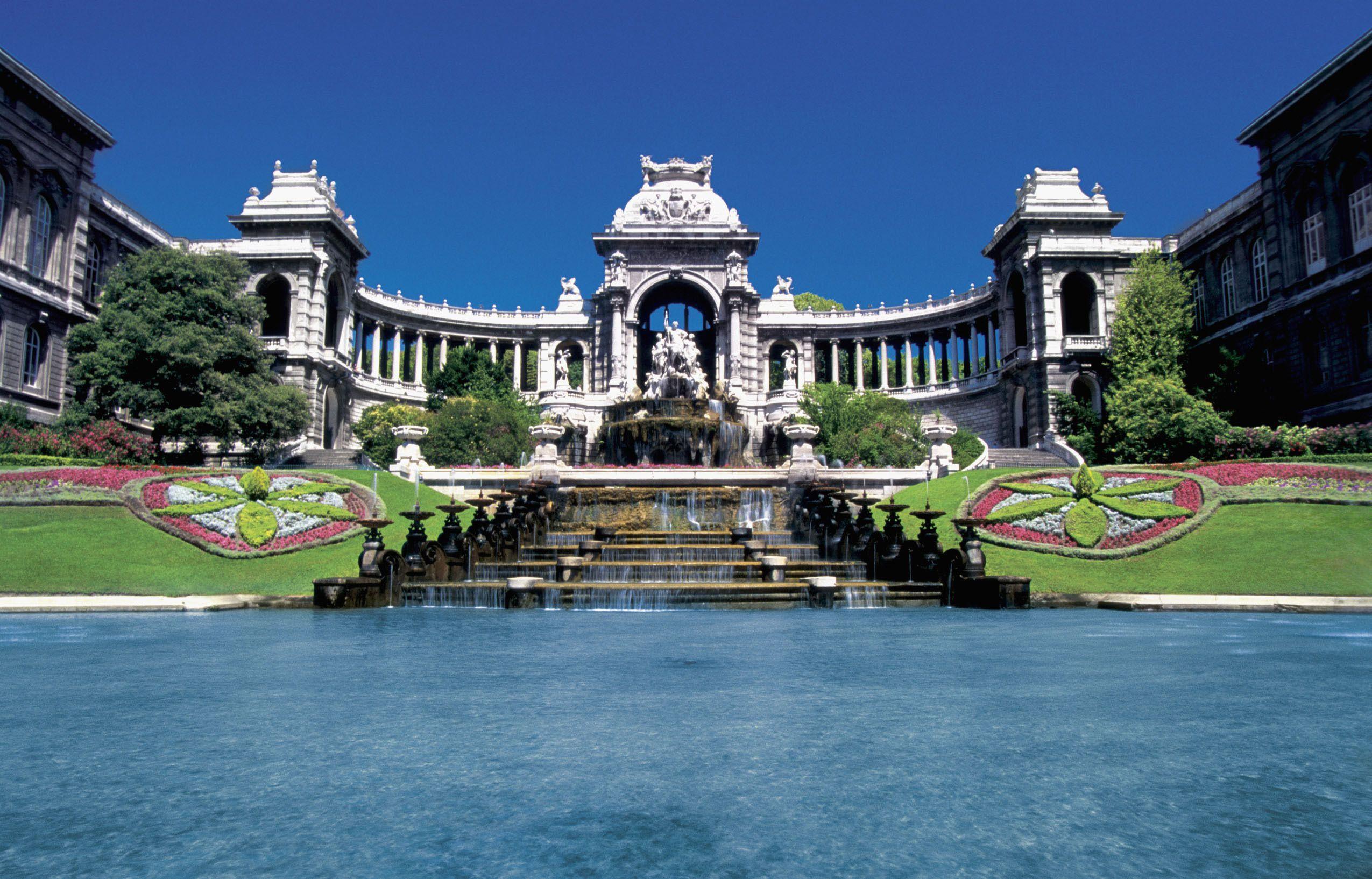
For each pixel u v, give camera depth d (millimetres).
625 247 78438
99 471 34875
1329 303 52062
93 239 59938
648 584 22766
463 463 54969
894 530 26281
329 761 6266
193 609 20781
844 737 7031
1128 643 13719
